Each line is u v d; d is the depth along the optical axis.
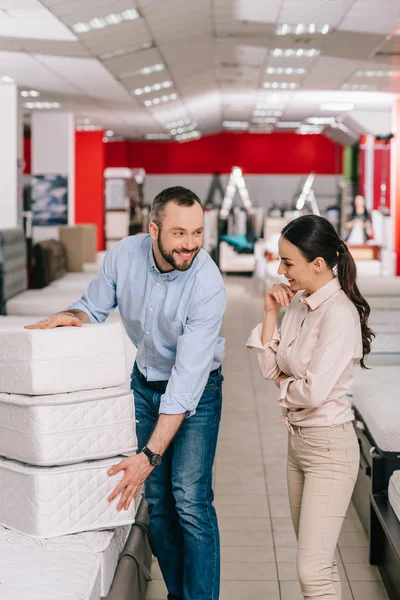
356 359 2.63
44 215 18.73
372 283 10.73
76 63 11.41
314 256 2.56
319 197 28.39
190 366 2.72
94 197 22.17
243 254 19.28
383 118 20.47
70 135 18.62
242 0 8.75
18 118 13.61
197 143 28.62
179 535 3.09
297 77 14.88
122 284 2.91
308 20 9.84
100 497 2.64
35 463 2.57
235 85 16.28
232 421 6.26
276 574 3.59
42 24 8.92
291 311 2.73
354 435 2.63
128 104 16.72
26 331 2.57
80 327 2.64
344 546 3.89
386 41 11.03
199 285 2.78
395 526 3.21
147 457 2.65
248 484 4.78
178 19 9.52
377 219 18.58
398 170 17.16
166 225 2.60
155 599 3.36
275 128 26.45
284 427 6.05
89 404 2.61
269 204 28.58
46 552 2.52
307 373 2.56
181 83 15.04
